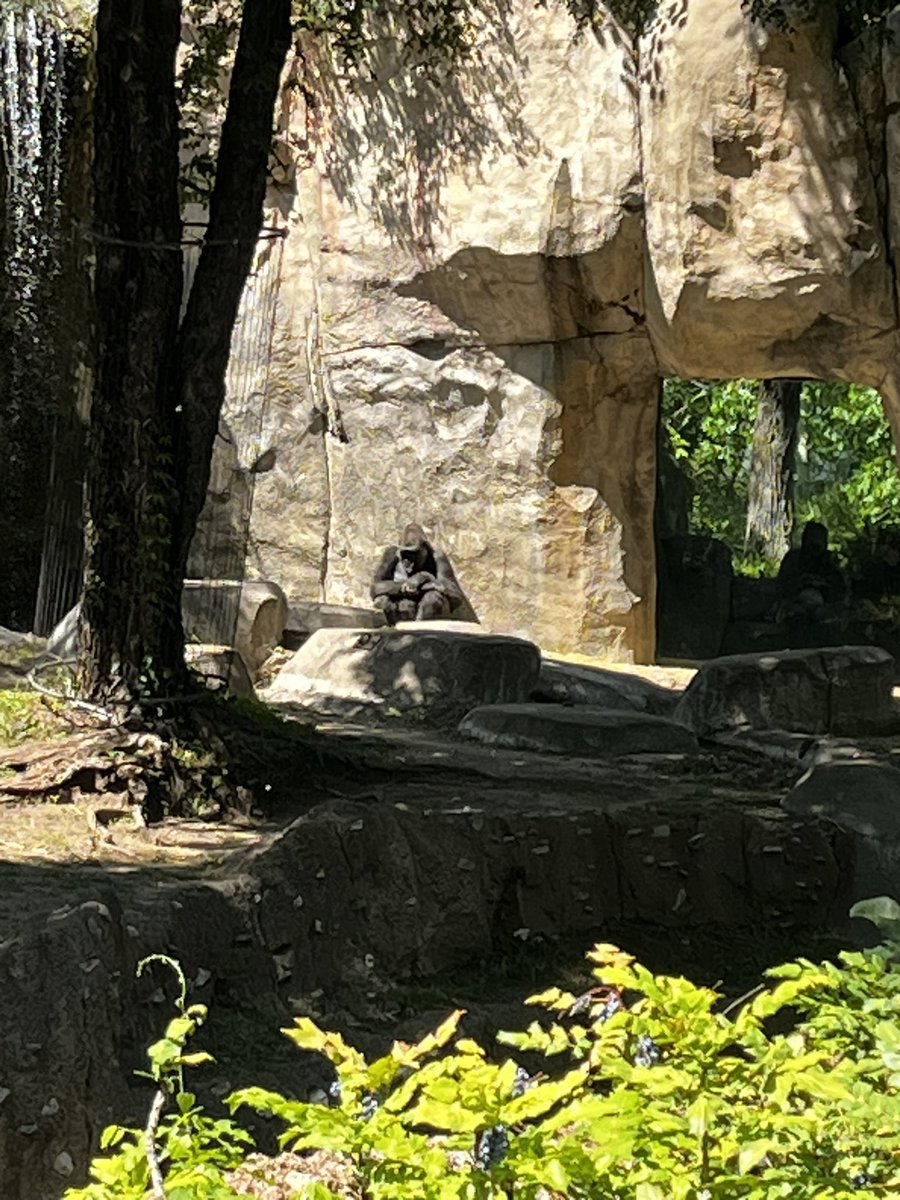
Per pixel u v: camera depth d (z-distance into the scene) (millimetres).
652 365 16422
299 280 17406
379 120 16719
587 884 7383
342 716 11461
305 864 6508
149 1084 5234
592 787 8914
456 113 16266
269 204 17484
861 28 14711
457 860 6941
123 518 8320
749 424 32500
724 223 14977
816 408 33906
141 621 8312
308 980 6277
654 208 15266
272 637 13586
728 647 23844
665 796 8797
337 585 17281
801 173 14742
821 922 8031
